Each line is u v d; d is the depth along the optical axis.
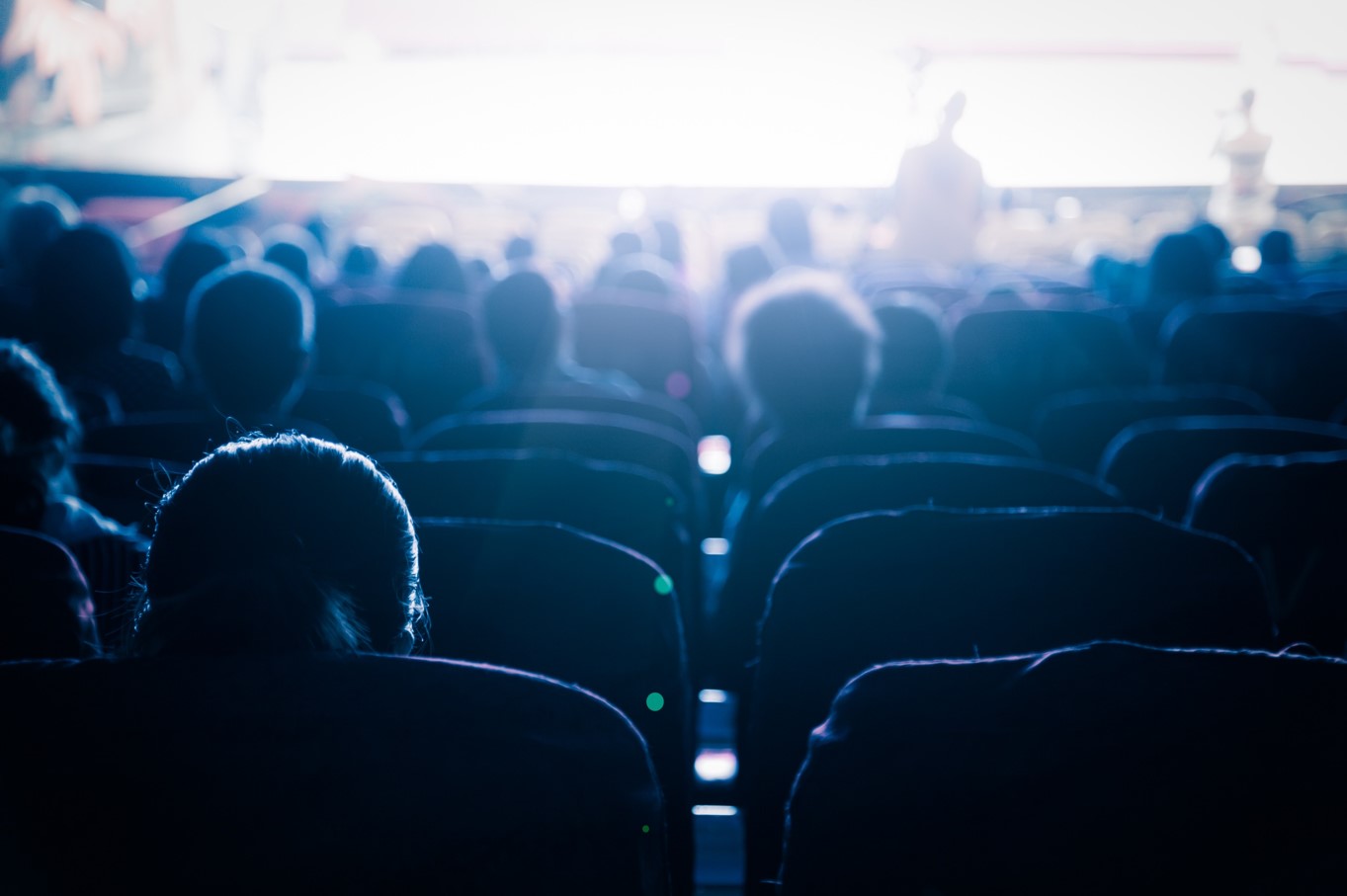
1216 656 0.81
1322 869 0.74
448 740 0.78
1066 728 0.79
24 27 9.24
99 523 1.61
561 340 2.89
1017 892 0.79
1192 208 12.33
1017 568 1.39
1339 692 0.78
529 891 0.77
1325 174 12.41
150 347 3.74
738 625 1.90
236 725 0.76
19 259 4.16
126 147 10.80
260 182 12.09
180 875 0.74
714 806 2.35
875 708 0.84
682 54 12.80
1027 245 11.21
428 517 1.83
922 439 2.07
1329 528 1.69
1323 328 3.39
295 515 0.90
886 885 0.82
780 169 12.94
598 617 1.42
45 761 0.75
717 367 4.96
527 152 12.99
